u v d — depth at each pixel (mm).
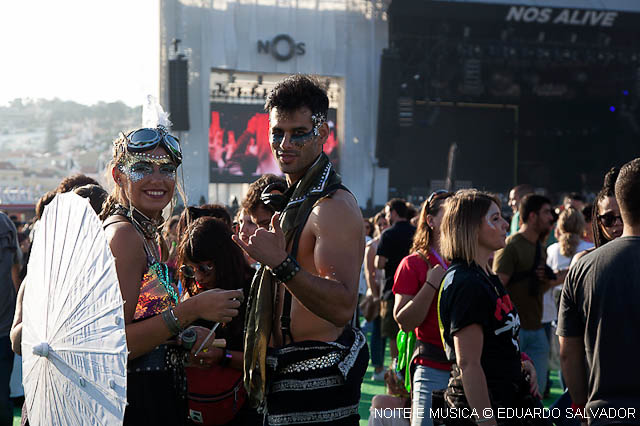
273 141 2389
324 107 2402
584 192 35344
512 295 5188
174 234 4344
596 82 34219
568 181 35906
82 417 2018
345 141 31047
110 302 1913
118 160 2393
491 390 2719
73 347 2027
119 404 1862
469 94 32312
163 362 2322
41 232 2266
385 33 31250
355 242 2250
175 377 2373
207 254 3070
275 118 2367
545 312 6273
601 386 2426
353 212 2260
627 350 2383
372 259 7312
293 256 2268
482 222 2865
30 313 2316
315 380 2234
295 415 2248
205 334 2420
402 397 4230
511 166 35469
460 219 2881
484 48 31484
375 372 7457
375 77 31281
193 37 29281
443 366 3605
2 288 4297
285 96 2350
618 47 32781
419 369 3670
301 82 2375
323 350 2250
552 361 6273
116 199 2445
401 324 3754
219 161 29344
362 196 31156
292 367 2252
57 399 2133
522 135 35188
